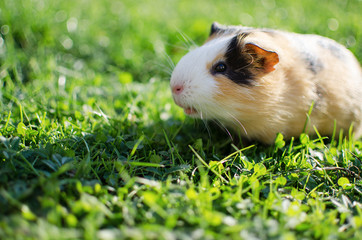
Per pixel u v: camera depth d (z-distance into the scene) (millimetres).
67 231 386
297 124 502
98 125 514
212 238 390
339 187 458
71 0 745
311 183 458
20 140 459
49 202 399
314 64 500
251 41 475
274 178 463
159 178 450
